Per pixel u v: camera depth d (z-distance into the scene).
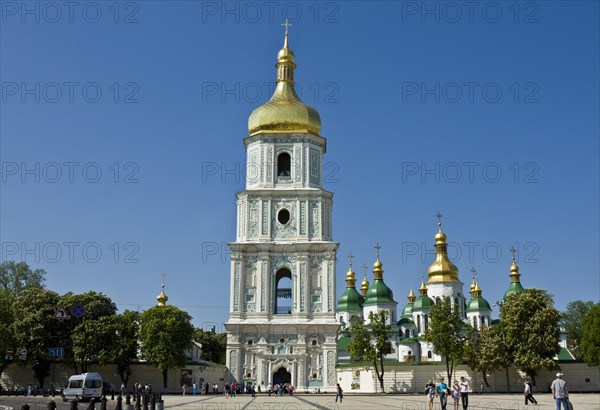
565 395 39.72
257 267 100.00
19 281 120.00
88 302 96.62
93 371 96.94
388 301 138.25
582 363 97.31
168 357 94.12
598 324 95.62
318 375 96.12
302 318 97.75
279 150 105.25
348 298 143.88
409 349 128.62
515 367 98.44
